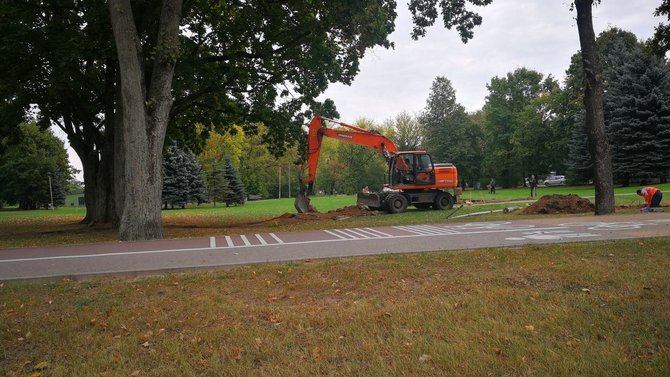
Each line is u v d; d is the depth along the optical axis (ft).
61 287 24.03
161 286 23.62
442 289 20.98
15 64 62.69
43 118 84.12
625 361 12.68
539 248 30.50
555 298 18.71
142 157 47.32
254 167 257.14
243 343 15.42
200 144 96.73
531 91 234.79
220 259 31.14
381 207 82.89
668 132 122.42
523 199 105.70
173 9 48.55
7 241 53.31
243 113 79.87
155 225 47.93
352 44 65.10
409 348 14.21
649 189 58.54
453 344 14.34
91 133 80.02
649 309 16.96
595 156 57.21
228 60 71.10
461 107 268.62
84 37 58.70
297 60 69.72
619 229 40.16
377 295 20.66
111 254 35.32
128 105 46.96
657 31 58.65
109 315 19.16
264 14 66.80
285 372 13.00
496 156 231.09
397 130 261.44
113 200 77.25
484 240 36.40
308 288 22.59
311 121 79.87
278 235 46.55
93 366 14.11
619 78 131.64
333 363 13.55
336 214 77.15
